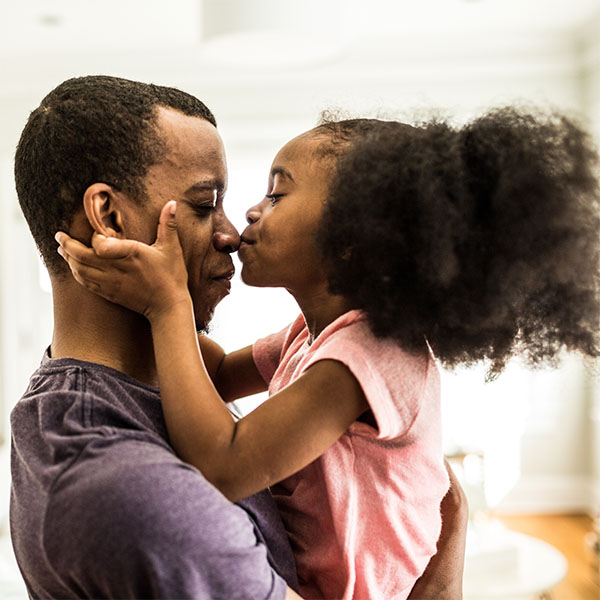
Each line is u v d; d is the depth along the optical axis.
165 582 0.75
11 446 0.93
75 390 0.89
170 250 0.94
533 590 2.45
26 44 4.58
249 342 5.04
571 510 4.96
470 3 4.18
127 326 0.98
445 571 1.14
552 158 0.89
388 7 4.20
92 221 0.93
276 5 2.63
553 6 4.26
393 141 0.91
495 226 0.86
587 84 4.79
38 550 0.81
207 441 0.86
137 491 0.76
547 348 0.95
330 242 0.92
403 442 0.94
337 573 0.95
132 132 0.94
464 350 0.93
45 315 5.06
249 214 1.05
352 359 0.88
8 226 4.95
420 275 0.87
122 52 4.80
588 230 0.90
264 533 0.90
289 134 4.99
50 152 0.95
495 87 4.87
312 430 0.87
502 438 4.86
